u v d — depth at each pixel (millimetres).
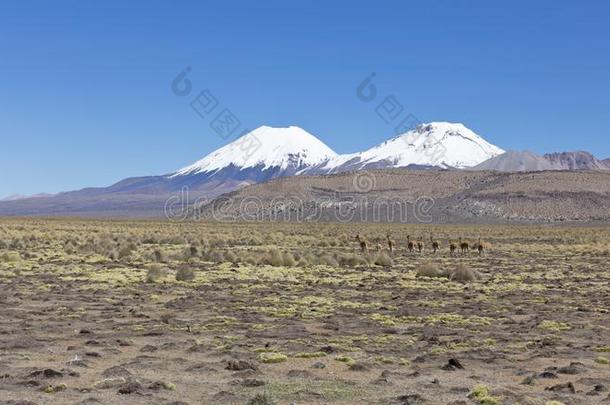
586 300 31359
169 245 74188
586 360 17922
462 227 158250
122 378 14680
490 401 12945
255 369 15977
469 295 32906
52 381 14398
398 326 23562
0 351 17969
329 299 30609
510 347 19656
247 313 25969
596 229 145125
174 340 20188
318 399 13414
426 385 14648
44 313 25234
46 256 53781
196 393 13820
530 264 55375
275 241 85125
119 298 30062
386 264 52312
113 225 135875
